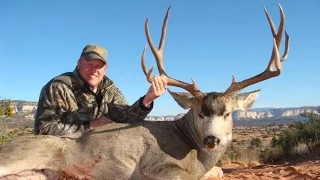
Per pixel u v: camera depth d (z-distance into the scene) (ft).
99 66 7.86
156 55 7.25
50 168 7.09
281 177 9.27
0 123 11.37
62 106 7.61
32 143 7.05
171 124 7.30
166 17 7.34
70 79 7.83
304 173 9.45
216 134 6.61
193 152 7.11
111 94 8.16
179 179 6.62
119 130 7.11
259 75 6.99
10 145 7.03
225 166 18.62
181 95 7.27
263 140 51.52
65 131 7.42
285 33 7.11
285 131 21.50
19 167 6.88
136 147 6.94
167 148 6.96
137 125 7.21
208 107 6.81
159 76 6.78
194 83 7.04
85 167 7.02
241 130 125.39
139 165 6.92
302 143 19.08
